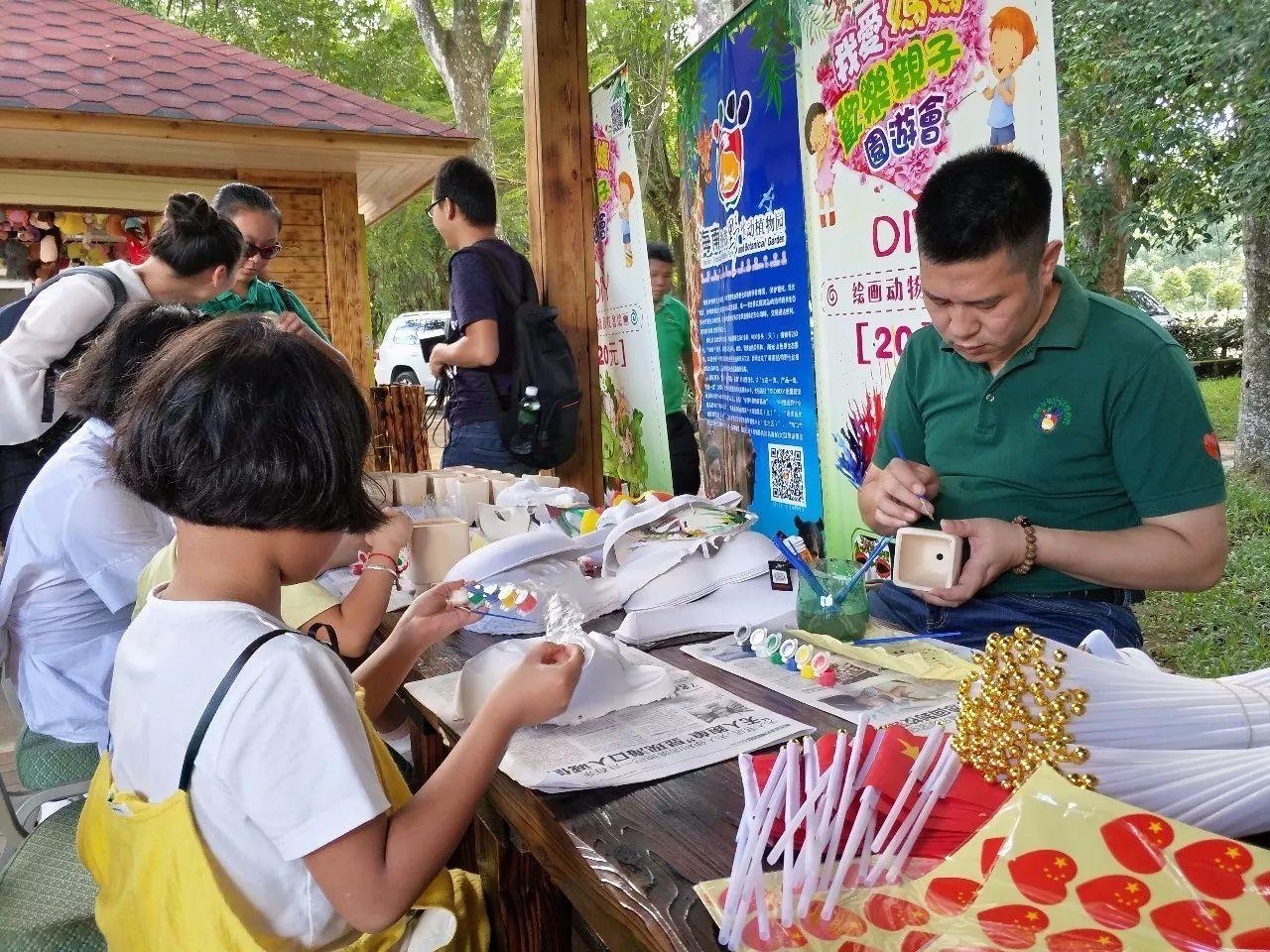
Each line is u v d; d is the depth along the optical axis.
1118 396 1.64
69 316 2.52
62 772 1.91
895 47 2.40
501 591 1.56
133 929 0.95
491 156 14.11
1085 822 0.78
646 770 1.05
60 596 1.83
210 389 0.87
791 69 2.89
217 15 17.45
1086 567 1.60
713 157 3.47
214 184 6.72
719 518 1.73
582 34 3.84
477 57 13.85
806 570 1.48
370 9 18.50
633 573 1.64
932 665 1.32
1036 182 1.51
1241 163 3.71
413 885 0.89
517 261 3.41
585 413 4.05
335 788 0.85
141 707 0.91
